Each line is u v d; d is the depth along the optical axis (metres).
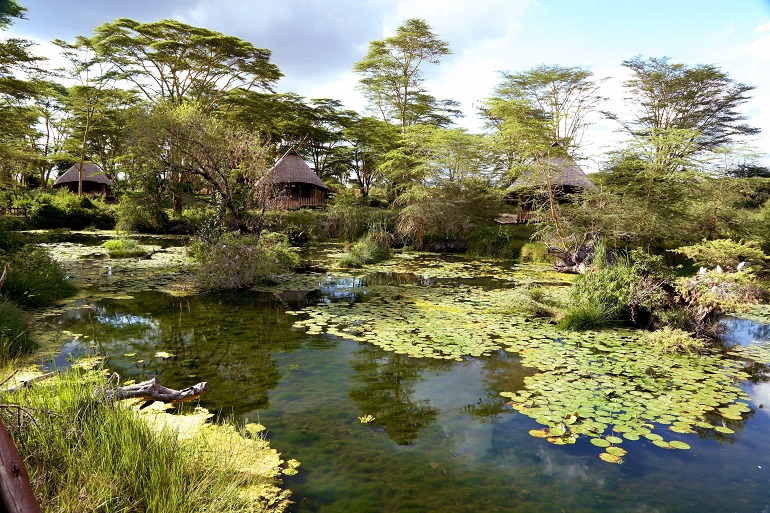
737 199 14.11
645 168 12.39
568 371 4.45
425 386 4.01
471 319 6.37
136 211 18.59
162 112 11.70
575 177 17.72
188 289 7.83
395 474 2.66
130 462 2.19
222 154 11.26
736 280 6.52
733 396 3.92
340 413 3.43
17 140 19.44
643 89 25.62
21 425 2.20
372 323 6.02
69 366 4.04
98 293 7.25
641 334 5.85
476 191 17.45
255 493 2.38
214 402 3.53
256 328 5.64
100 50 23.28
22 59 13.27
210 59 25.16
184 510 2.04
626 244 12.06
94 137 31.98
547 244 12.65
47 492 1.95
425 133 17.62
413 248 16.58
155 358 4.45
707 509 2.43
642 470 2.80
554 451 2.99
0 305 4.77
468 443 3.06
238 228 11.14
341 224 18.33
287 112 31.42
